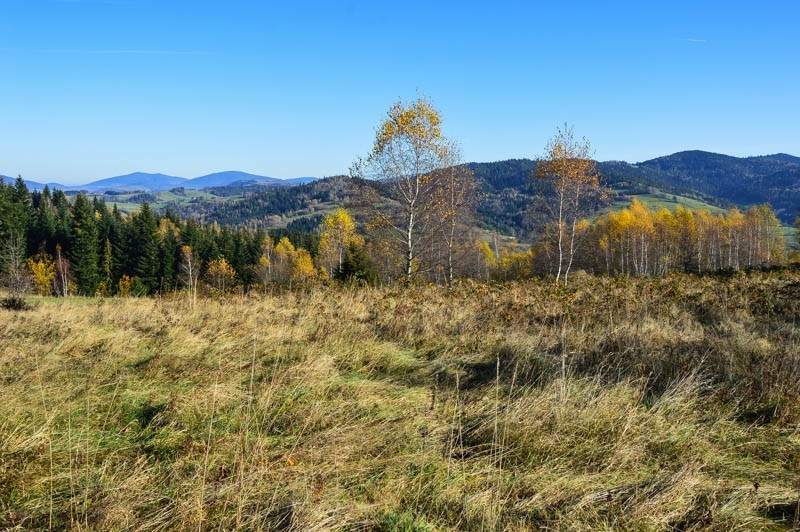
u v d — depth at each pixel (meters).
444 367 5.84
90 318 8.58
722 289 10.55
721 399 4.48
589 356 5.88
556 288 11.28
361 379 5.42
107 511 2.68
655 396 4.60
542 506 2.96
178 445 3.62
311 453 3.49
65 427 3.84
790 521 2.83
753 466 3.45
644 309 8.54
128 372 5.31
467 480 3.29
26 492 2.94
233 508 2.86
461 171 22.38
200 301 11.04
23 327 7.50
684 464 3.34
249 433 3.88
